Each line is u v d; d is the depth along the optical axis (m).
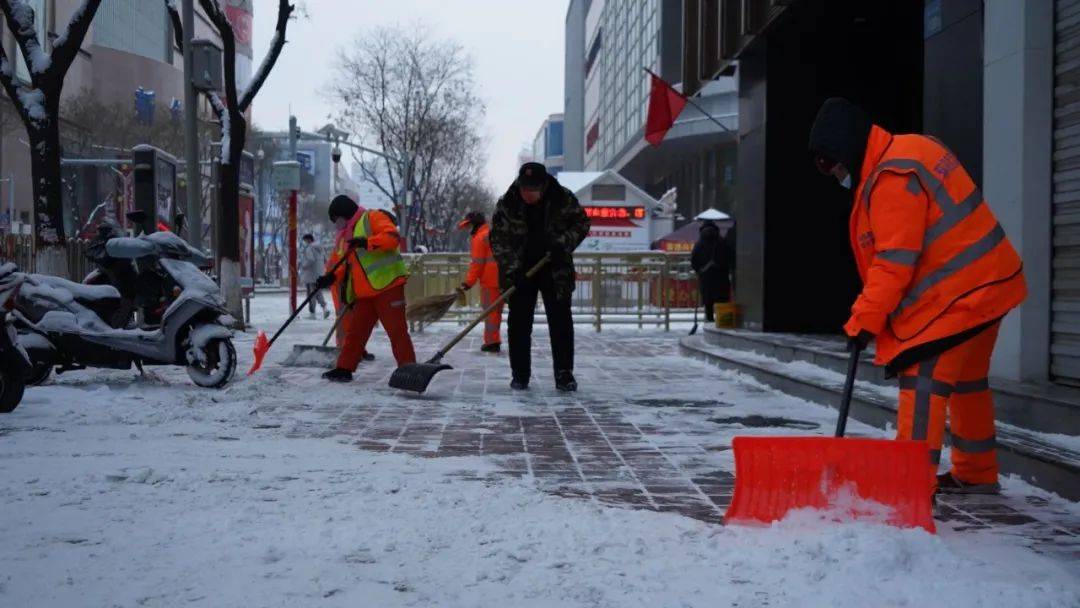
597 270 18.70
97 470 5.18
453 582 3.37
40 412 7.18
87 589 3.26
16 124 52.69
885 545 3.54
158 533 3.94
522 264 8.87
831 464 4.01
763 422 7.12
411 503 4.44
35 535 3.90
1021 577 3.48
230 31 17.41
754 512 4.04
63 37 13.44
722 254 17.78
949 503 4.62
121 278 9.12
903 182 4.22
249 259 21.58
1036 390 5.97
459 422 7.12
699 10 14.72
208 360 8.61
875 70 11.59
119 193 37.44
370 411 7.62
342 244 11.30
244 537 3.87
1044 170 6.43
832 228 11.64
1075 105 6.21
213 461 5.50
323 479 5.01
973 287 4.24
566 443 6.30
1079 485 4.56
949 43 7.50
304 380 9.50
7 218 52.12
